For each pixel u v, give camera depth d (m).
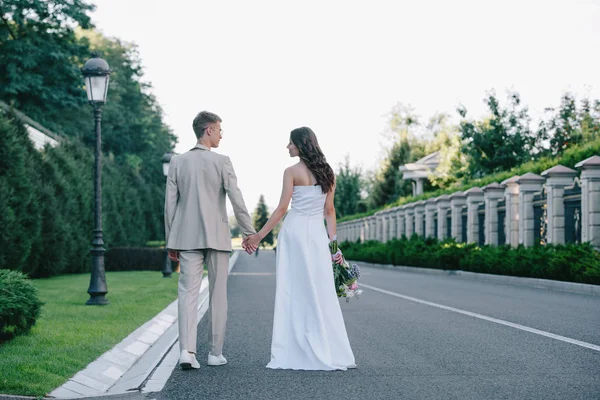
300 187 6.14
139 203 38.12
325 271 6.06
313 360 5.98
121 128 55.56
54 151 24.00
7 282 7.52
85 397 4.97
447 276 25.02
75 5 40.81
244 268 32.66
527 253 20.48
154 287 16.84
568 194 22.69
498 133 43.41
